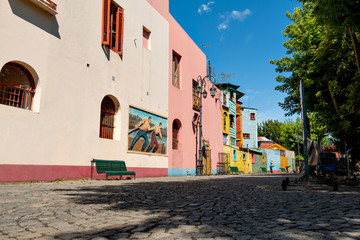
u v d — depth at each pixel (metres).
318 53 15.54
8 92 8.35
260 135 70.25
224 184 10.18
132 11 14.95
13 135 8.24
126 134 13.61
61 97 10.05
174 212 4.00
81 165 10.80
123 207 4.41
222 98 30.20
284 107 22.34
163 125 17.30
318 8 7.33
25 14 8.82
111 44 13.01
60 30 10.19
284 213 3.98
